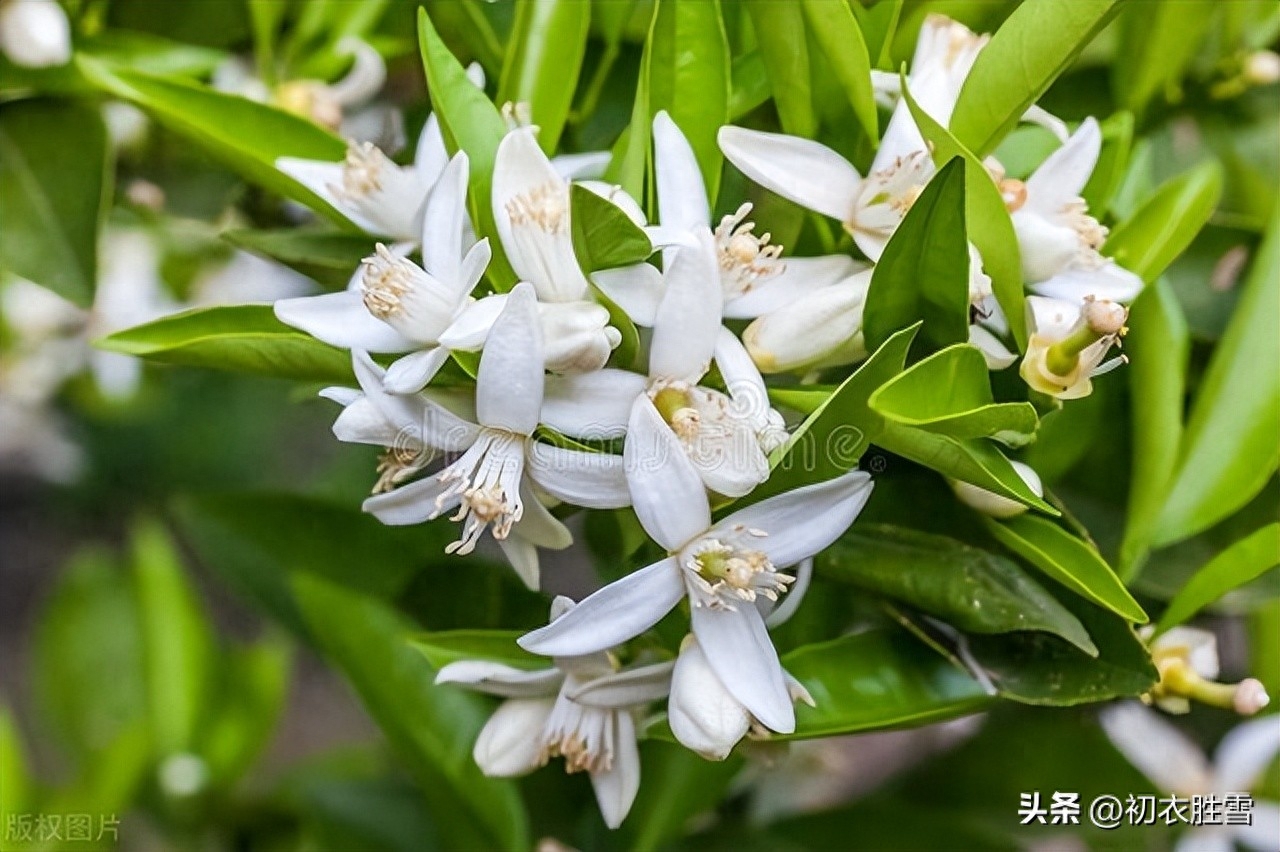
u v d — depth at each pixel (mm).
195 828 400
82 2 355
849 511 288
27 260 341
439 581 348
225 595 626
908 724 310
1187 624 336
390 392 285
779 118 327
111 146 346
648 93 305
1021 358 307
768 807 405
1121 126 333
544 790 362
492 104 301
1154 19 346
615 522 312
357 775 398
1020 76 302
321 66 369
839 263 303
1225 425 329
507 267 294
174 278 448
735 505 289
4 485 750
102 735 407
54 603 415
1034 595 304
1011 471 296
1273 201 362
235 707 408
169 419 657
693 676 288
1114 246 326
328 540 364
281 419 660
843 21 305
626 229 279
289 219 384
